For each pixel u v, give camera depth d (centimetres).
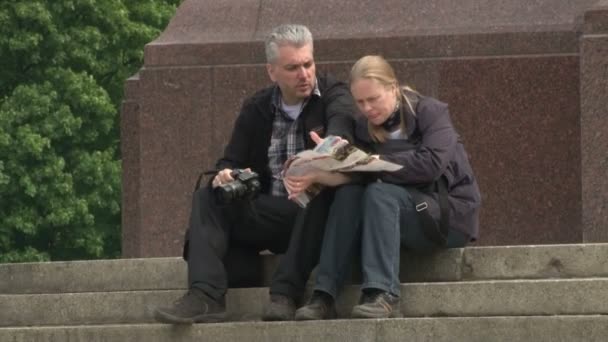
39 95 8469
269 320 2614
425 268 2716
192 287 2631
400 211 2603
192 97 3566
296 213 2731
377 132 2695
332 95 2783
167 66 3578
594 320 2473
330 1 3597
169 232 3575
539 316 2519
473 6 3509
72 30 8750
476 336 2500
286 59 2736
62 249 8725
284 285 2634
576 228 3381
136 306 2794
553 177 3394
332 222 2608
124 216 3816
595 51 3266
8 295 2864
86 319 2812
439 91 3441
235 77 3544
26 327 2766
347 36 3497
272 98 2817
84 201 8469
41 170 8344
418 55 3456
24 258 8400
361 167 2591
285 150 2809
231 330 2586
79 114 8669
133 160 3800
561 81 3394
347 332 2533
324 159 2588
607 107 3256
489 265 2700
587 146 3269
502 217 3409
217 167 2833
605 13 3269
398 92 2697
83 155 8588
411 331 2514
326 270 2598
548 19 3447
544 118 3397
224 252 2680
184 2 3700
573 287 2573
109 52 8944
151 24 9144
